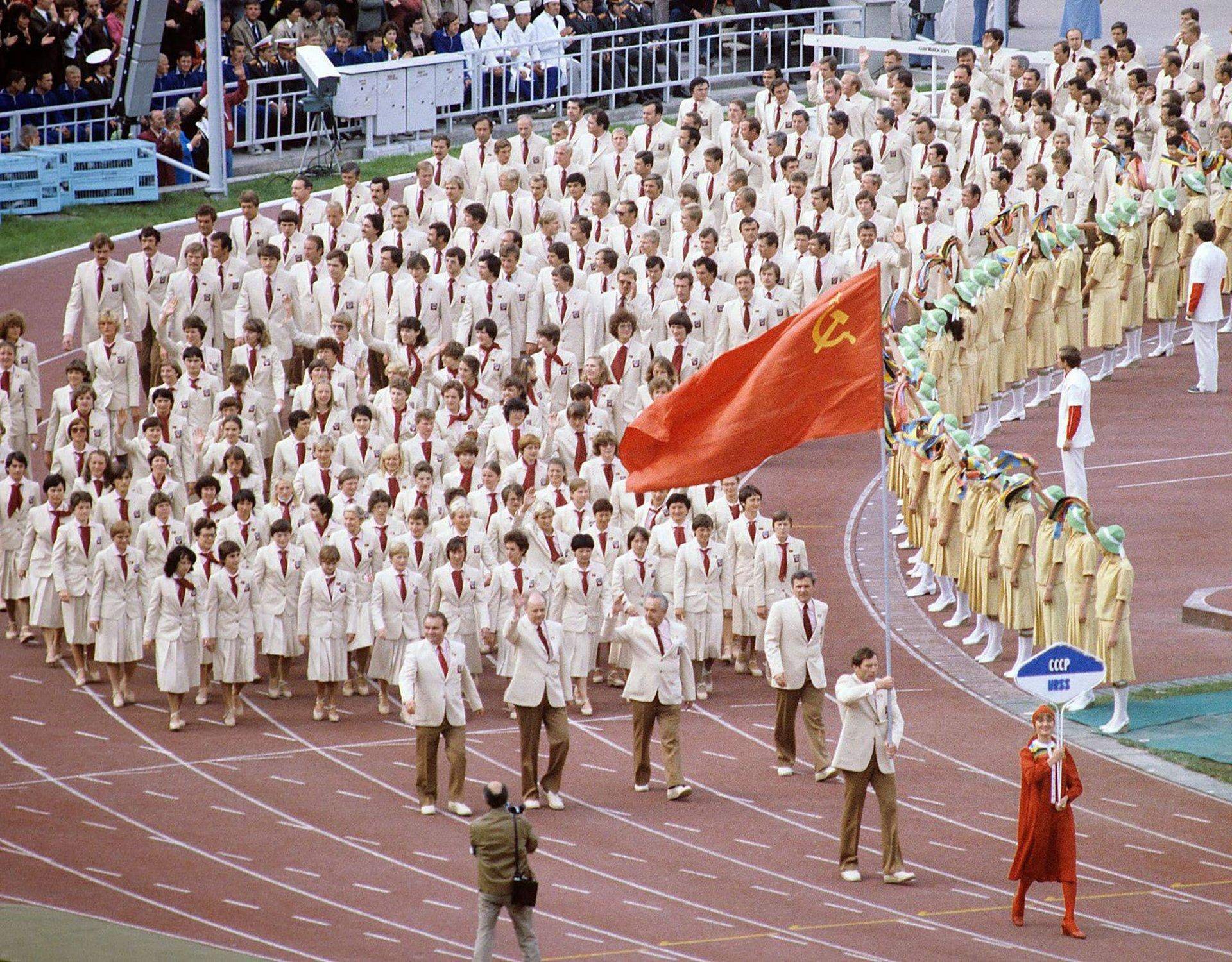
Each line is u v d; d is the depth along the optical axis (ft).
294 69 447.42
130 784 216.33
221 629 234.99
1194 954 173.37
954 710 237.86
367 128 441.27
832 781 220.23
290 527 242.58
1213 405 335.88
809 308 193.36
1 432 277.23
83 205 414.21
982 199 341.82
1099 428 326.65
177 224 402.93
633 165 358.23
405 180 423.23
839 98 382.22
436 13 464.65
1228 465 309.63
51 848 197.88
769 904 185.78
